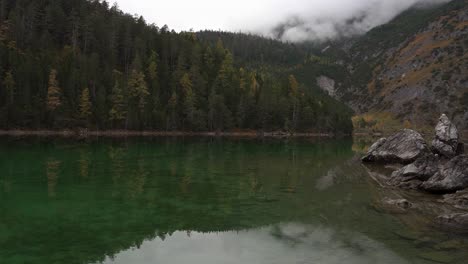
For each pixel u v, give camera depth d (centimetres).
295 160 4741
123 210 2028
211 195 2461
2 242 1500
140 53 14925
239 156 5162
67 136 9512
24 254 1379
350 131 16000
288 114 14612
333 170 3822
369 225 1811
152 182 2884
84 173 3234
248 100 14125
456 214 1875
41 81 10788
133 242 1545
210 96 13562
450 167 2767
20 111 9938
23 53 12225
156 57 15175
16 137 8300
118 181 2877
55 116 10531
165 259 1374
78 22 14750
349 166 4194
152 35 16550
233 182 2967
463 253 1434
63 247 1465
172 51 15975
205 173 3416
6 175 3062
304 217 1953
